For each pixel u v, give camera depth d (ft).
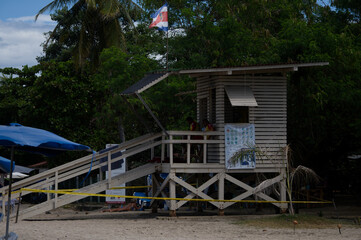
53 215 67.05
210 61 87.04
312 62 59.11
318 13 89.04
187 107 87.35
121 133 95.45
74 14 100.99
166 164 60.08
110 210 73.26
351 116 74.95
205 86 64.08
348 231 46.21
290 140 79.05
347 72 74.54
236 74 60.03
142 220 56.34
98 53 100.53
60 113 108.06
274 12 90.48
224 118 60.34
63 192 55.57
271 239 40.55
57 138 34.37
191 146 63.82
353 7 78.18
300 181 73.67
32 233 41.88
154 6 95.04
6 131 32.68
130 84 85.76
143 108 86.99
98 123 100.83
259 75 61.93
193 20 88.28
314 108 72.33
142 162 109.70
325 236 42.55
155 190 67.26
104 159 62.03
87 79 108.47
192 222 53.47
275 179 60.18
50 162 108.27
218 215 59.41
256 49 83.05
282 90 61.21
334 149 83.87
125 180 59.72
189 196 59.21
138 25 119.14
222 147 59.36
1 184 74.59
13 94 121.70
